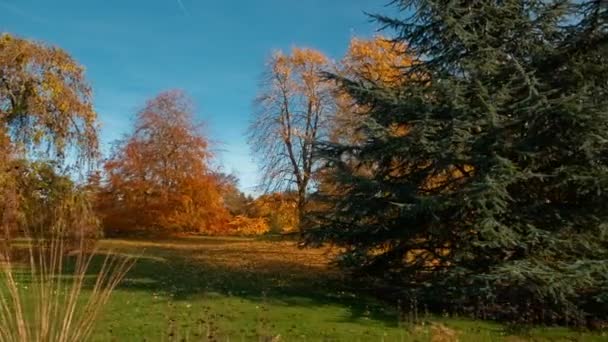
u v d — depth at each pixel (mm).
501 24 10219
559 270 8953
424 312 9672
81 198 15195
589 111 8414
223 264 17391
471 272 9461
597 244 9500
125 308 8922
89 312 4340
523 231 9445
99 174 16703
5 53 15242
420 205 9391
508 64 9930
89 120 16391
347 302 10391
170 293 10727
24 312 4023
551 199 10055
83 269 4449
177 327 7574
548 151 9320
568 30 9922
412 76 11680
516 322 8898
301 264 17484
